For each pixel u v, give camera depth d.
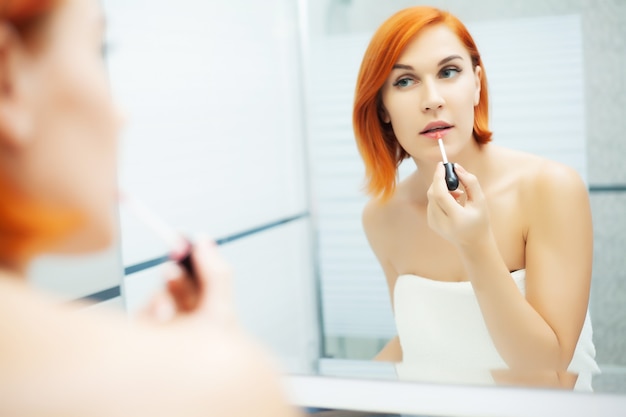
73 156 0.21
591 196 1.27
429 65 0.89
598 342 1.18
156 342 0.20
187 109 1.40
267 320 1.69
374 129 1.00
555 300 0.89
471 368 0.69
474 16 1.34
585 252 0.90
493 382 0.69
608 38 1.24
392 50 0.89
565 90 1.31
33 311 0.19
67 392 0.18
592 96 1.27
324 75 1.78
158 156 1.30
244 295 1.62
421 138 0.91
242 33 1.61
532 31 1.30
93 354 0.19
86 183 0.21
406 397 0.67
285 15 1.73
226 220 1.54
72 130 0.21
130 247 1.08
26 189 0.20
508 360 0.85
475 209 0.81
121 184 1.19
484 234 0.81
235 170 1.59
